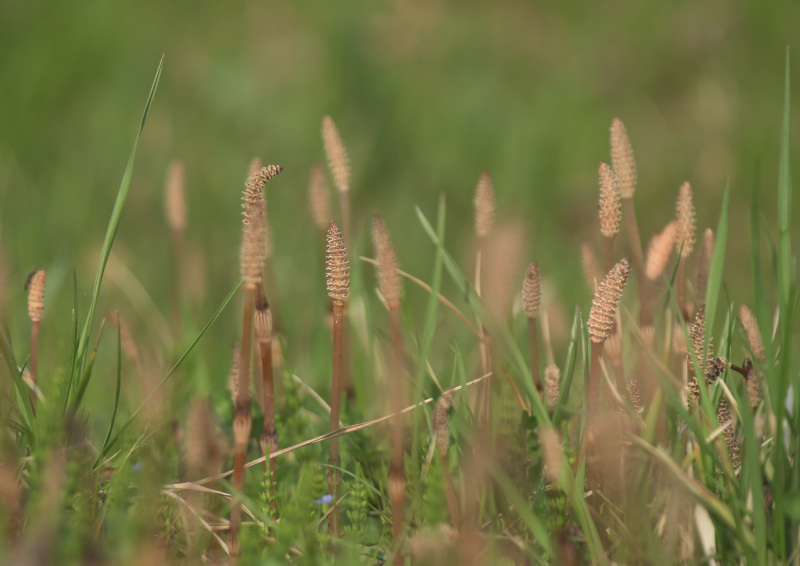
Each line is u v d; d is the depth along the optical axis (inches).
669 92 597.3
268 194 489.4
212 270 409.1
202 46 582.2
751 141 555.2
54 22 558.3
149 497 138.9
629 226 168.7
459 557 133.7
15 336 244.5
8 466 141.6
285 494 163.5
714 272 153.5
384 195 532.4
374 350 213.5
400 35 609.9
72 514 142.5
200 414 158.4
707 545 138.7
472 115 576.1
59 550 128.2
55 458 136.9
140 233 456.8
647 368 164.1
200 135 534.3
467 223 521.0
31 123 517.0
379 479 170.9
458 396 198.2
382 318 329.1
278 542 139.1
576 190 547.8
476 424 162.2
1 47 545.6
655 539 145.1
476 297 156.9
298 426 174.4
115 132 522.3
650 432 144.9
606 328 141.6
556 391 169.5
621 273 139.6
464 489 152.8
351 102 568.7
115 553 133.6
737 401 154.3
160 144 519.8
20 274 346.9
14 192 454.6
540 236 510.3
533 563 143.2
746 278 477.7
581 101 586.9
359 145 542.3
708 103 575.5
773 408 140.0
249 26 597.0
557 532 141.8
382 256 135.1
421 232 505.4
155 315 308.7
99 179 483.5
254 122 551.8
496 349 166.4
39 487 138.6
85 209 450.3
